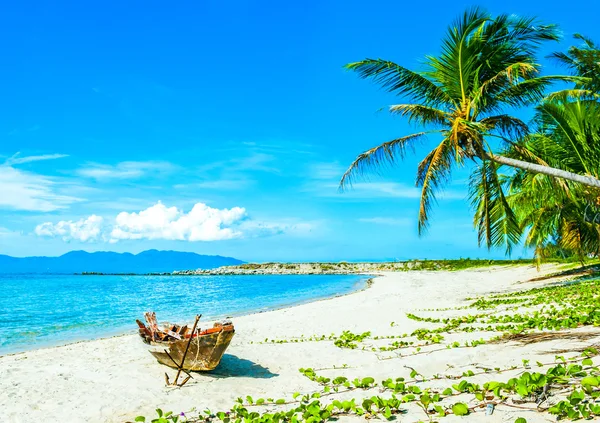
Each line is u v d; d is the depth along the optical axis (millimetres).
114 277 102750
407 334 11727
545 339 7789
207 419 5941
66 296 38656
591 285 18016
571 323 8945
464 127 13805
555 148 16844
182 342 8352
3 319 22203
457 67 14773
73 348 12539
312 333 13664
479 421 4320
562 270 34188
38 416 6484
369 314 17391
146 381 8148
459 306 18078
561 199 18953
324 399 6207
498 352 7562
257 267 106562
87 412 6562
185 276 101000
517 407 4504
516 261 67875
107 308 27500
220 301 32094
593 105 14727
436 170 14781
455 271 63156
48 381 8328
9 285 61938
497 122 15500
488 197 17094
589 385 4520
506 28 14281
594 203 17422
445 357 7977
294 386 7445
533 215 23359
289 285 53219
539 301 15016
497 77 14211
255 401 6688
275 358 9867
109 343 13109
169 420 5891
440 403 5098
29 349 14148
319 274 86188
